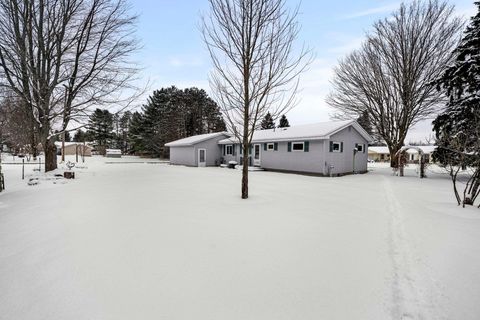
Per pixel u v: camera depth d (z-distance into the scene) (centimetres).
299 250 404
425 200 827
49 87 1455
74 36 1495
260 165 2209
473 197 740
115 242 435
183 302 271
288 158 1953
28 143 3303
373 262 365
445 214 633
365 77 2431
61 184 1167
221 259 370
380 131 2500
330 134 1684
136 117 5278
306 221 561
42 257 381
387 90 2330
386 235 475
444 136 984
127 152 6362
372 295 285
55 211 647
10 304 272
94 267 348
